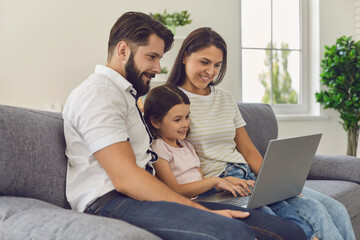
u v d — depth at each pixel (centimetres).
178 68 182
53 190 123
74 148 128
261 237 119
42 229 92
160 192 112
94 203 119
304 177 158
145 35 133
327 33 425
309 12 430
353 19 433
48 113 142
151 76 140
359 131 392
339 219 162
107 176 121
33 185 118
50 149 127
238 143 189
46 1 359
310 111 434
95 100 120
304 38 430
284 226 121
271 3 420
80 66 365
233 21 394
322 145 421
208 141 173
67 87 364
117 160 114
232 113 187
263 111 246
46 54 360
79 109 120
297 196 162
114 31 137
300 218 146
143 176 112
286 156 140
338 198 199
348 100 370
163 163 154
